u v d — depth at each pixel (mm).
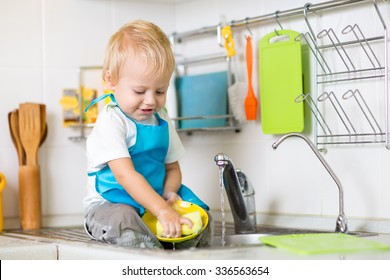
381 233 1522
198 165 2012
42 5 1956
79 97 1982
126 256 1130
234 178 1596
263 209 1838
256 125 1854
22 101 1928
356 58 1604
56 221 1951
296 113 1692
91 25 2010
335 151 1651
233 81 1940
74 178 1983
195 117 1958
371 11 1573
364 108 1588
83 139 1988
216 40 1982
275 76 1735
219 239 1632
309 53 1710
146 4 2082
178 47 2096
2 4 1910
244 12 1899
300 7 1696
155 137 1544
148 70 1425
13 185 1912
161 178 1591
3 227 1886
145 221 1438
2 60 1907
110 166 1456
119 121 1498
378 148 1561
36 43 1947
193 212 1433
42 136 1913
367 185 1581
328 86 1666
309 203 1718
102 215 1426
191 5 2068
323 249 1129
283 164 1781
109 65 1493
